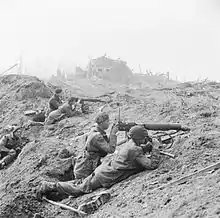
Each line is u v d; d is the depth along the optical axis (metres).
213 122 9.59
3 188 8.73
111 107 14.58
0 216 7.24
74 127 12.68
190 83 23.48
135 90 23.66
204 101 14.61
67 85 36.66
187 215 5.05
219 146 7.36
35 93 18.33
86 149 8.12
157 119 11.55
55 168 9.12
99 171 7.44
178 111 11.80
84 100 14.55
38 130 13.38
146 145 7.38
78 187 7.61
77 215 6.96
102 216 6.23
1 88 20.30
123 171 7.33
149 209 5.79
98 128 8.19
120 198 6.62
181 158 7.25
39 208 7.57
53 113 13.78
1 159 11.68
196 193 5.63
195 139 7.73
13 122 15.42
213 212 4.87
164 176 6.76
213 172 6.31
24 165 9.56
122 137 9.92
